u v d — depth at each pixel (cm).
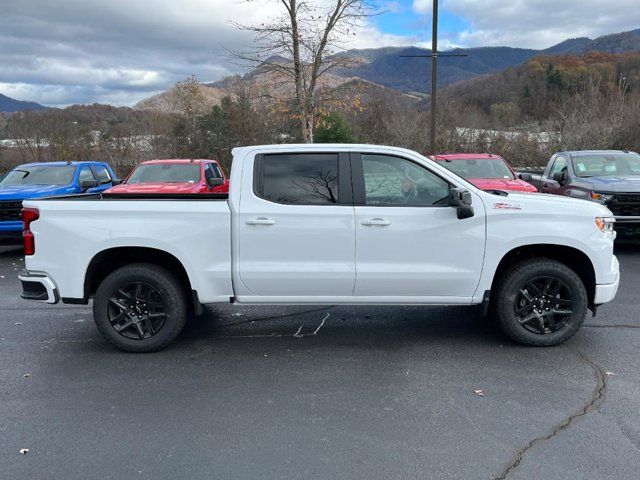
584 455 318
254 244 479
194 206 479
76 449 330
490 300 513
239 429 354
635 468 304
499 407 381
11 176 1169
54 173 1173
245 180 482
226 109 3544
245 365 467
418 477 298
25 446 334
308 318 605
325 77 1370
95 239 476
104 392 413
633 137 2625
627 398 392
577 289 485
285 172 485
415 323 583
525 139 2716
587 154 1119
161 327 496
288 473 303
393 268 480
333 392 409
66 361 479
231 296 490
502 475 299
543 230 477
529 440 336
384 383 425
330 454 322
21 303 684
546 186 1198
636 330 543
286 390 414
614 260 498
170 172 1159
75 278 480
